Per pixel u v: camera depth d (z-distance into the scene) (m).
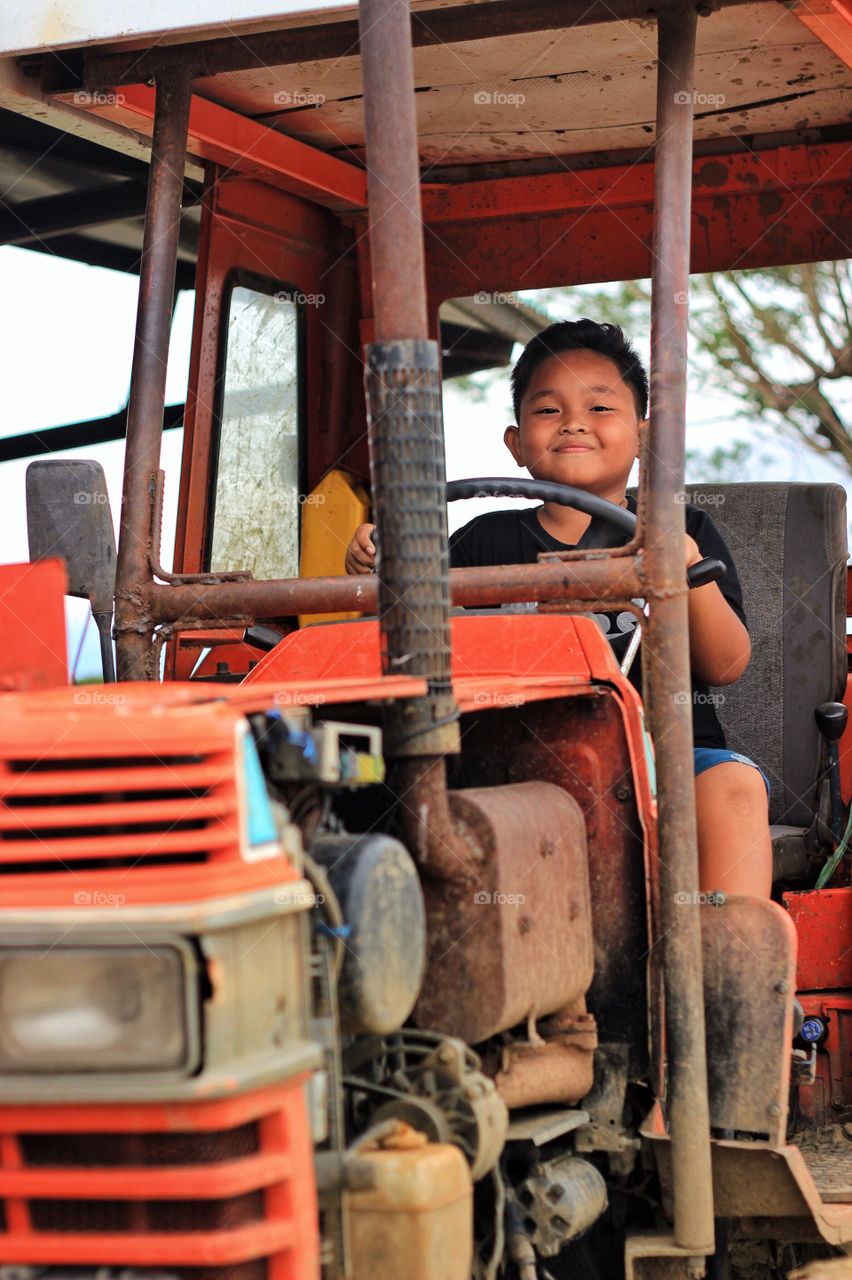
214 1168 1.62
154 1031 1.58
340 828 2.01
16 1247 1.67
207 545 3.97
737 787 2.96
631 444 3.46
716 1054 2.46
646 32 3.16
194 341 3.94
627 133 3.91
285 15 2.84
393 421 2.08
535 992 2.17
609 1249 2.52
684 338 2.56
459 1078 1.98
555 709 2.50
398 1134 1.89
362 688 1.94
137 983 1.58
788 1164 2.40
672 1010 2.37
